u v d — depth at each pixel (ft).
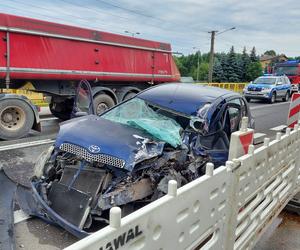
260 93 70.54
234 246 8.75
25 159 19.49
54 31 29.68
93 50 33.47
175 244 5.93
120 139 11.80
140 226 5.01
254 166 9.29
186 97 15.96
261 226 10.78
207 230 7.07
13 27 26.71
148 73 41.01
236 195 8.26
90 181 10.96
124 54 37.22
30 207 12.57
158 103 15.61
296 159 14.01
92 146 11.27
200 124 14.06
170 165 11.47
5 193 13.69
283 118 47.50
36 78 28.91
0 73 26.32
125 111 15.80
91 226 10.62
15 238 10.85
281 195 12.48
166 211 5.55
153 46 41.22
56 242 10.89
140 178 10.99
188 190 6.11
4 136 24.66
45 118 36.70
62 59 30.71
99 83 35.78
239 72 230.48
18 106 25.22
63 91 32.32
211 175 6.91
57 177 12.30
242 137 8.91
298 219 14.48
